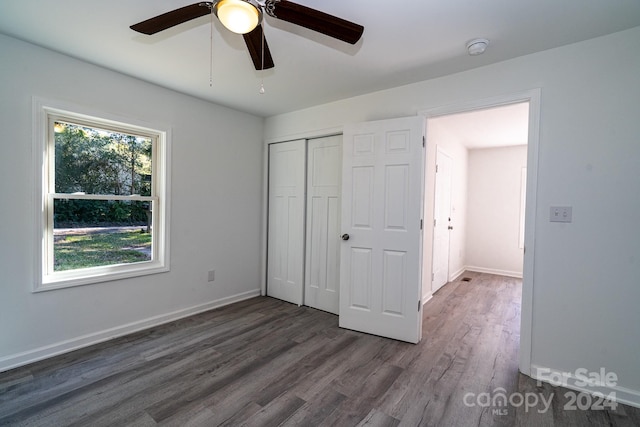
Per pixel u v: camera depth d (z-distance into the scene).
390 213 2.77
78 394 1.91
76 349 2.47
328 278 3.44
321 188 3.50
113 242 2.76
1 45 2.09
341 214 3.09
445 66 2.41
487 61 2.32
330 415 1.76
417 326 2.66
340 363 2.33
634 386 1.89
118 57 2.37
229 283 3.66
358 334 2.86
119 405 1.81
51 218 2.41
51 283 2.34
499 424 1.71
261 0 1.40
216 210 3.48
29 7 1.75
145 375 2.13
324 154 3.47
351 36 1.50
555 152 2.12
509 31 1.91
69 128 2.49
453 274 5.08
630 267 1.91
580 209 2.04
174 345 2.58
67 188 2.49
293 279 3.72
